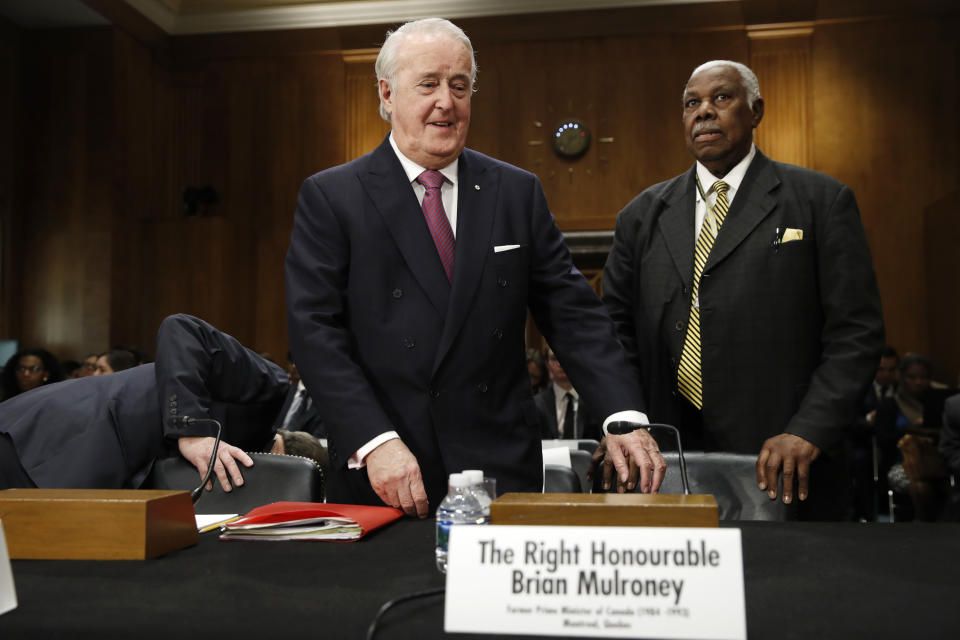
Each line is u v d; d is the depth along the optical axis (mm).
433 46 1829
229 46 11594
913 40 10445
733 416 2271
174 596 1076
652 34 10836
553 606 953
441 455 1839
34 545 1316
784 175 2369
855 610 996
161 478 2098
